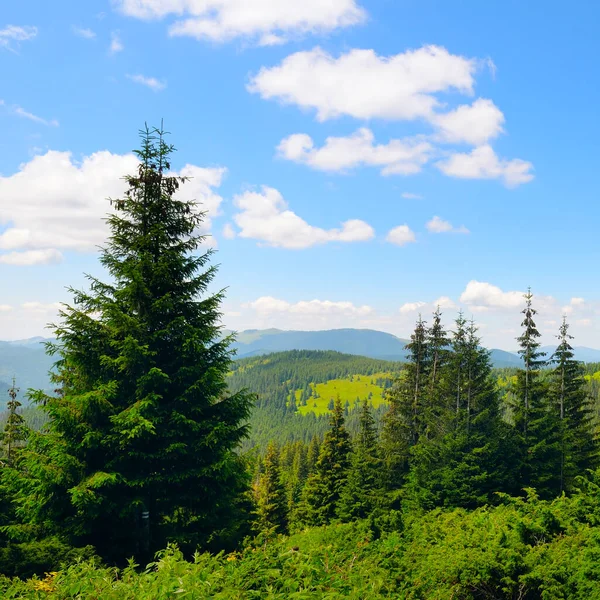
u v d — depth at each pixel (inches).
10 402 1051.3
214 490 509.4
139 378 487.8
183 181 563.2
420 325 1344.7
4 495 478.0
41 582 267.9
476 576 333.7
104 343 512.7
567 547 351.3
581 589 301.4
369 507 1231.5
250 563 268.5
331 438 1541.6
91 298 508.1
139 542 477.1
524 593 326.3
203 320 548.7
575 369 1363.2
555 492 1123.3
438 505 1043.9
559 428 1226.6
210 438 487.5
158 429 486.9
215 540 518.0
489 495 1028.5
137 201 553.6
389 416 1332.4
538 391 1236.5
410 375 1343.5
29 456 445.4
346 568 311.7
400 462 1286.9
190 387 500.4
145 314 523.8
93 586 246.1
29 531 445.4
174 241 562.3
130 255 547.2
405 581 333.1
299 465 3179.1
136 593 233.5
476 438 1082.7
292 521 1732.3
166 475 483.5
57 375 508.7
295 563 279.6
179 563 266.5
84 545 459.2
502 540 369.1
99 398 465.4
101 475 442.0
